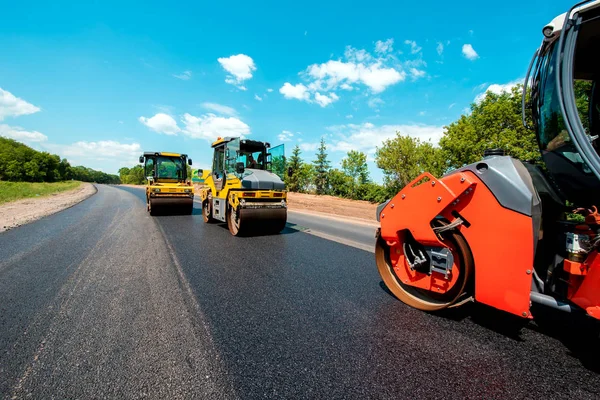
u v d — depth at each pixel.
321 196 35.78
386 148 25.25
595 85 2.57
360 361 2.12
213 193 9.07
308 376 1.95
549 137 2.30
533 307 3.07
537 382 1.90
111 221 9.34
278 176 8.10
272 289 3.63
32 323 2.65
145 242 6.24
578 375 1.98
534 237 2.21
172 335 2.47
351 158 38.00
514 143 16.53
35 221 9.07
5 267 4.34
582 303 2.00
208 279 3.96
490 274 2.39
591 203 2.14
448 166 20.84
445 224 2.75
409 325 2.70
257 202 7.40
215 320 2.77
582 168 2.10
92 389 1.80
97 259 4.81
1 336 2.42
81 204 16.00
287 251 5.73
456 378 1.94
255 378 1.92
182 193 11.34
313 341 2.40
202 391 1.79
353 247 6.24
